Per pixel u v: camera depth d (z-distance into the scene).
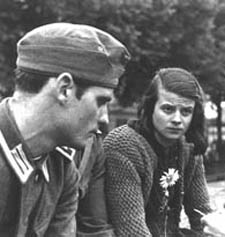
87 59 1.88
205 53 15.96
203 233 3.12
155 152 2.86
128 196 2.73
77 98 1.88
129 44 13.47
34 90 1.89
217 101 22.03
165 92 2.78
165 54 14.66
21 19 12.99
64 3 12.83
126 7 13.38
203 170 3.19
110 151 2.79
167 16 14.23
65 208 2.20
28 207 1.96
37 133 1.90
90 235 2.72
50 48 1.87
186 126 2.82
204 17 15.44
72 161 2.15
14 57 12.91
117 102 16.83
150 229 2.89
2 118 1.92
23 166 1.90
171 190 2.94
